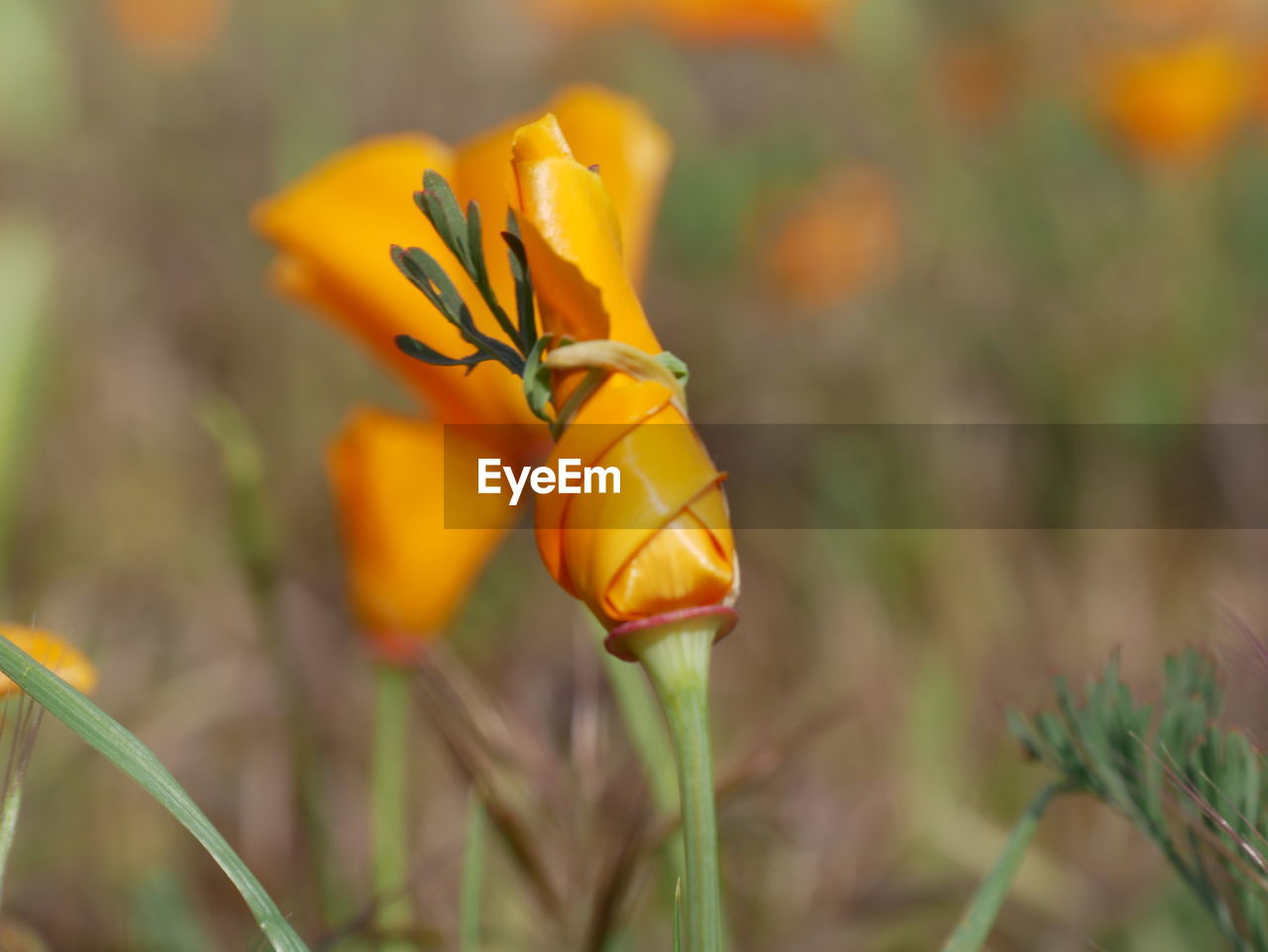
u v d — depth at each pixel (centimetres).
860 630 78
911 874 56
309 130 98
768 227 130
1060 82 140
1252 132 128
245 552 47
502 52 162
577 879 40
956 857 59
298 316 101
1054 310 113
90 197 127
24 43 136
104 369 102
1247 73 120
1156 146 116
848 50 147
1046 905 56
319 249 38
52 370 97
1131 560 85
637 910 50
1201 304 113
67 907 57
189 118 141
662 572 29
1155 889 55
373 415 39
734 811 53
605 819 41
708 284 133
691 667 30
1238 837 31
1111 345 110
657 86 155
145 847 62
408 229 38
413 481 39
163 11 152
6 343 68
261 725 67
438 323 38
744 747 65
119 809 64
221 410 47
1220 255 120
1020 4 149
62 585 83
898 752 65
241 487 47
